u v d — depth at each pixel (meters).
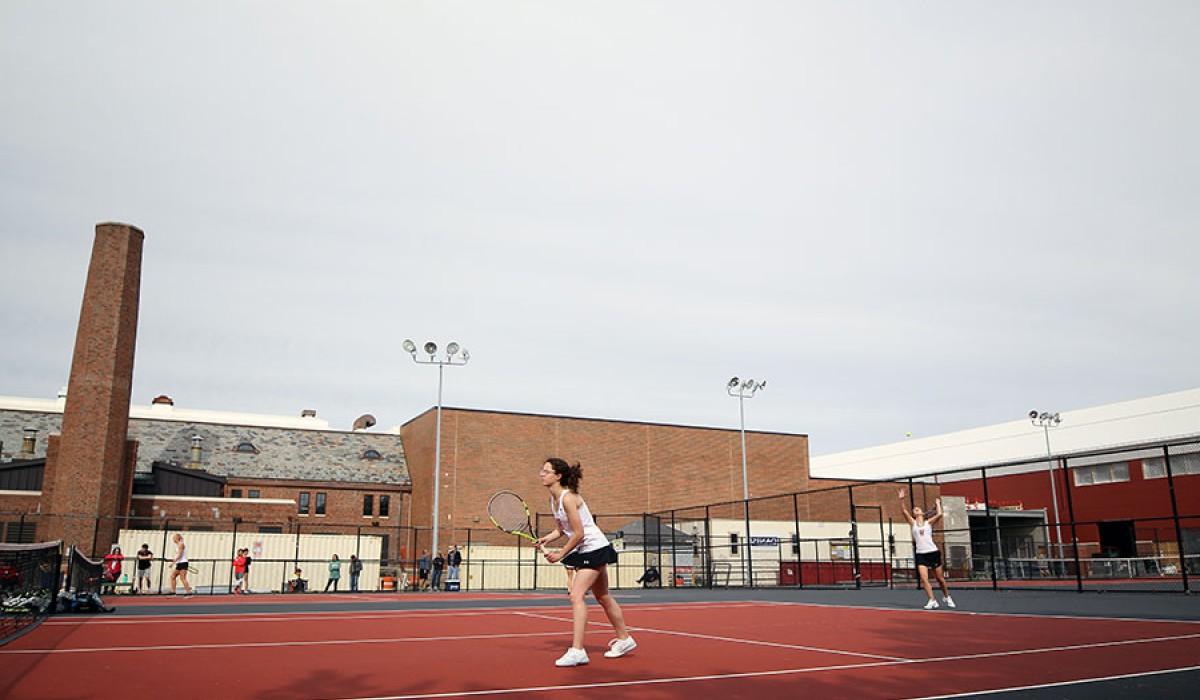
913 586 28.47
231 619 14.19
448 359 41.16
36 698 5.85
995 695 5.90
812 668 7.30
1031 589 24.53
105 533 41.25
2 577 10.84
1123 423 59.00
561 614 15.61
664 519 43.56
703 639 10.01
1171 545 48.69
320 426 68.50
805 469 60.28
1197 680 6.55
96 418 41.78
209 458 51.75
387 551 52.16
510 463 51.06
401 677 6.88
